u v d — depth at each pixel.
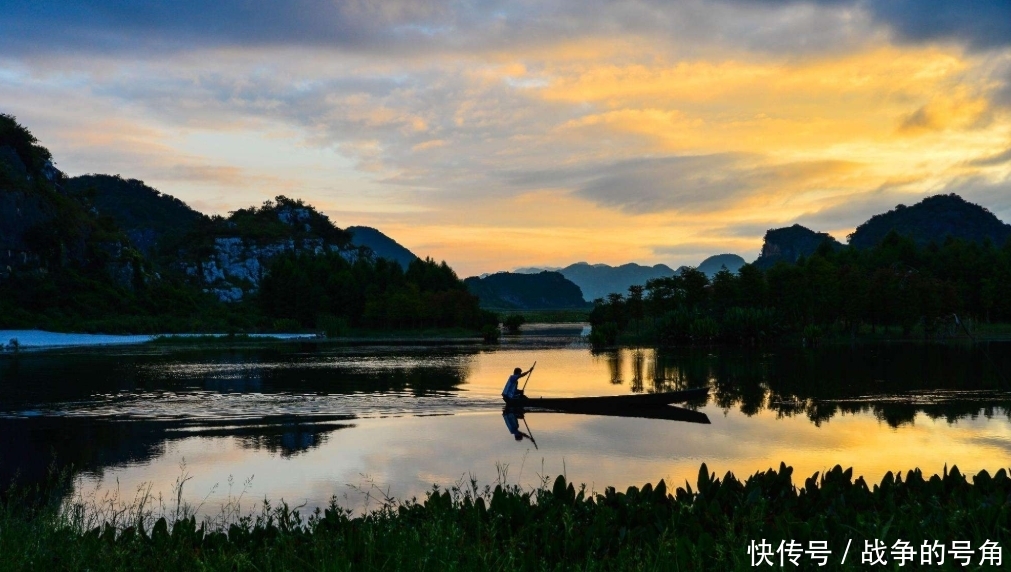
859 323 81.88
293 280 112.12
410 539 7.80
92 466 18.09
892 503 8.95
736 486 10.12
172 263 160.62
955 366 42.69
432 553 7.40
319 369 45.28
